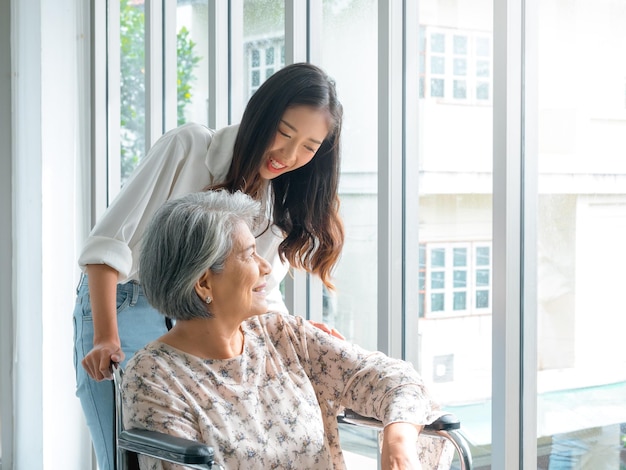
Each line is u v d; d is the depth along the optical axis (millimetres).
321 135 1989
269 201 2166
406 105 2328
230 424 1669
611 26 1851
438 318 2283
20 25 3521
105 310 1922
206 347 1731
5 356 3631
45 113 3449
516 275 2041
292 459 1715
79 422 3594
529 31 2021
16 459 3652
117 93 3586
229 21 2951
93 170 3600
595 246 1919
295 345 1870
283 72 1961
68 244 3547
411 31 2301
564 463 2018
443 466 1819
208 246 1654
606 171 1878
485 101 2111
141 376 1659
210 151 2047
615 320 1886
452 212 2219
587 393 1963
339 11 2504
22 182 3551
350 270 2541
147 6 3277
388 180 2309
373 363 1841
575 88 1933
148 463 1590
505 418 2033
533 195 2039
